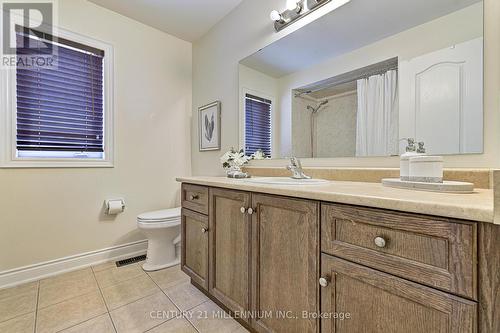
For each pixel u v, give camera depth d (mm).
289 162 1656
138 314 1346
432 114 1049
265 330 1048
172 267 1959
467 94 961
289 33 1632
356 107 1324
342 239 766
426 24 1071
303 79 1574
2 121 1639
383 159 1216
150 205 2346
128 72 2205
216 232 1354
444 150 1015
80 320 1286
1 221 1636
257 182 1252
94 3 2000
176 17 2197
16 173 1691
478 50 938
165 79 2455
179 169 2564
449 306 548
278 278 993
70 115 1946
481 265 506
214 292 1358
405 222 621
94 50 2039
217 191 1334
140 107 2283
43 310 1372
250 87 1932
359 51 1306
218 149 2252
